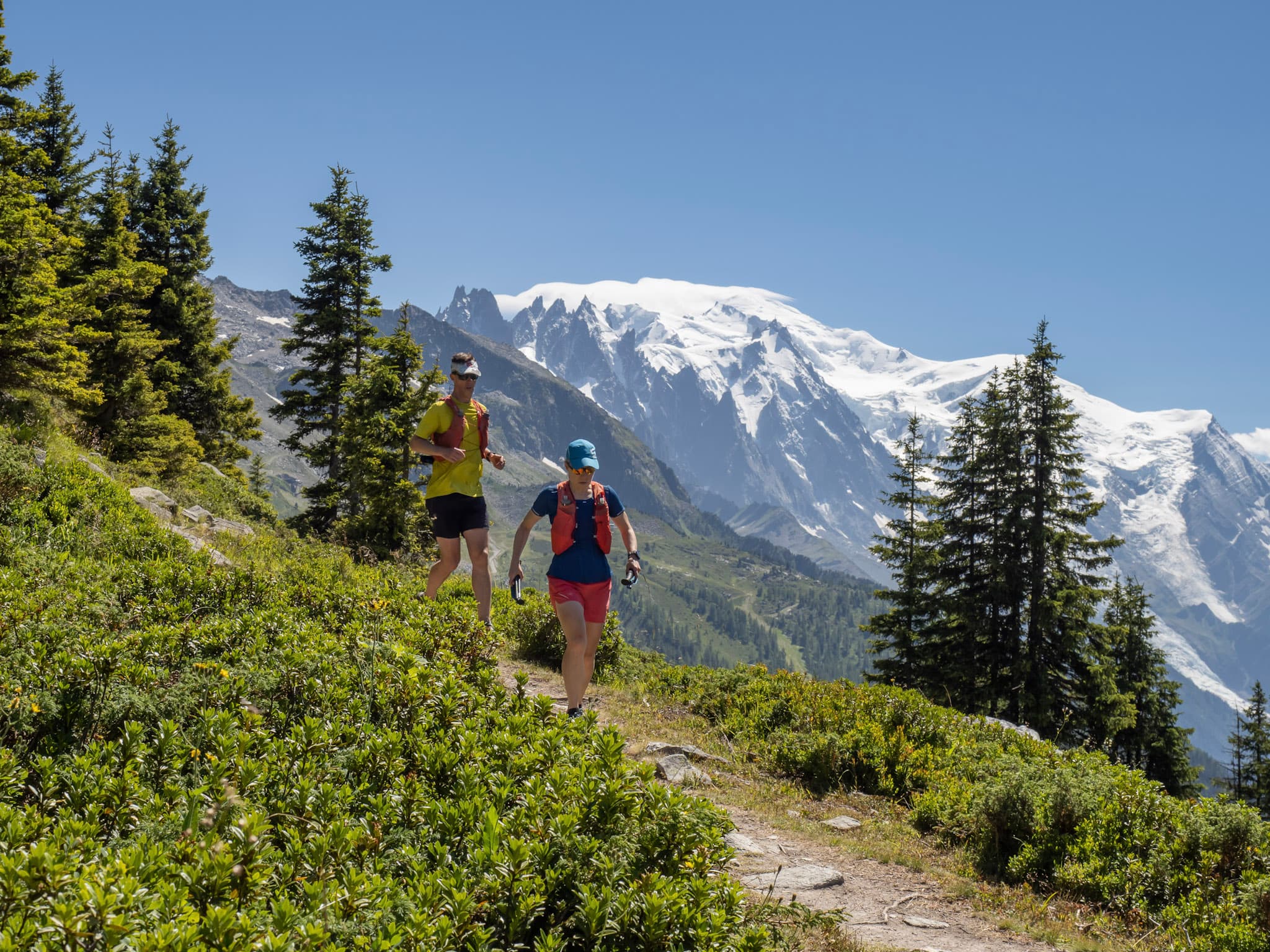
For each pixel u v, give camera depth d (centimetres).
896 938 464
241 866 268
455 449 820
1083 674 3256
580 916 302
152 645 512
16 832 272
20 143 1802
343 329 3731
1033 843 624
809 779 777
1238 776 5172
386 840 342
